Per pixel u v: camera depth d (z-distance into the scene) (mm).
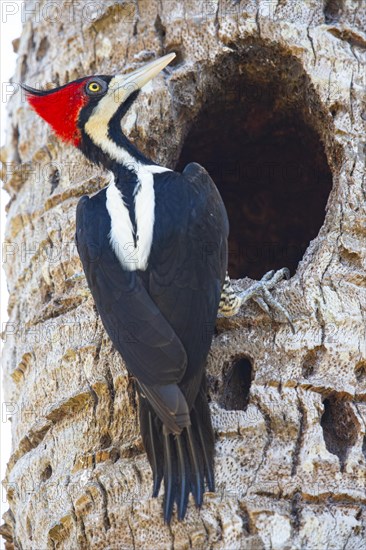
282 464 10242
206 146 15180
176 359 9922
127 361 10102
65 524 10727
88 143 12242
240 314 11281
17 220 13227
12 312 13078
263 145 15125
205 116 14281
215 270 10797
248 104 14078
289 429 10453
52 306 12086
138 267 10469
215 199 11367
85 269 10875
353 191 11859
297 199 15789
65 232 12344
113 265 10570
